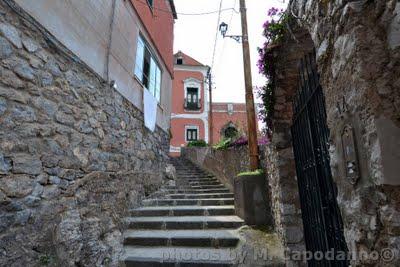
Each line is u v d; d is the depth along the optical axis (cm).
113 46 462
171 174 761
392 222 99
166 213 461
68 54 326
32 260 238
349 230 132
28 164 248
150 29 675
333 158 147
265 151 407
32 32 264
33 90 261
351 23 119
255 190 401
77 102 341
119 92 480
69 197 308
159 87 766
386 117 106
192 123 1816
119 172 454
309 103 242
